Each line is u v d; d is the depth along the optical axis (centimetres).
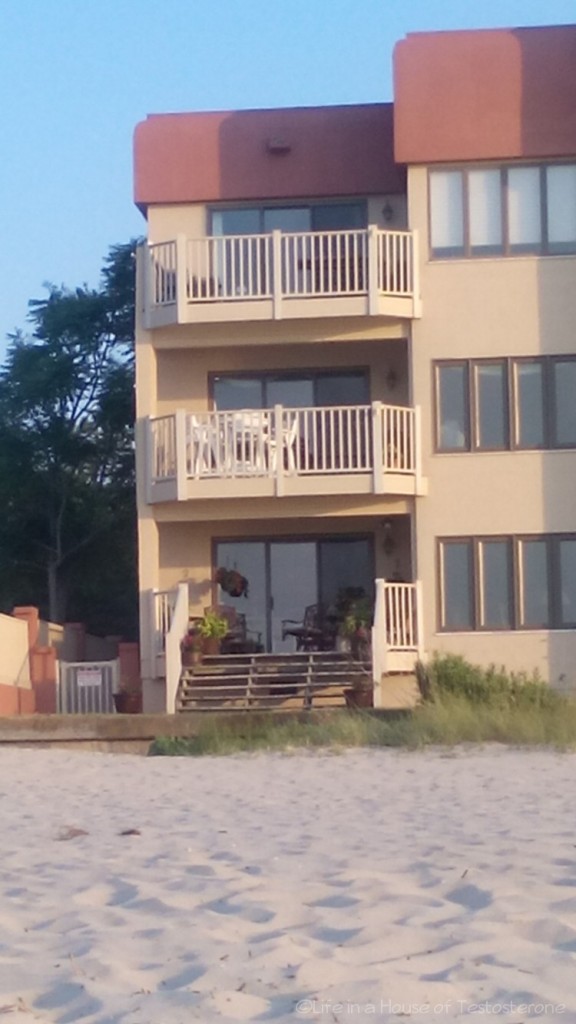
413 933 733
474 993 608
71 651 3066
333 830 1188
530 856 977
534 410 2617
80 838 1186
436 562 2602
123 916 826
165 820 1293
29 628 2714
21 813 1377
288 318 2583
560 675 2564
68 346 3772
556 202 2627
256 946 720
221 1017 589
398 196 2764
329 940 736
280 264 2578
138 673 2677
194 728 2245
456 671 2361
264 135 2786
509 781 1537
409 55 2647
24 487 3719
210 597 2764
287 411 2531
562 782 1517
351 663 2523
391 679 2538
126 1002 622
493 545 2606
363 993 611
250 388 2788
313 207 2788
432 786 1516
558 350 2614
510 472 2609
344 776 1644
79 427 3800
